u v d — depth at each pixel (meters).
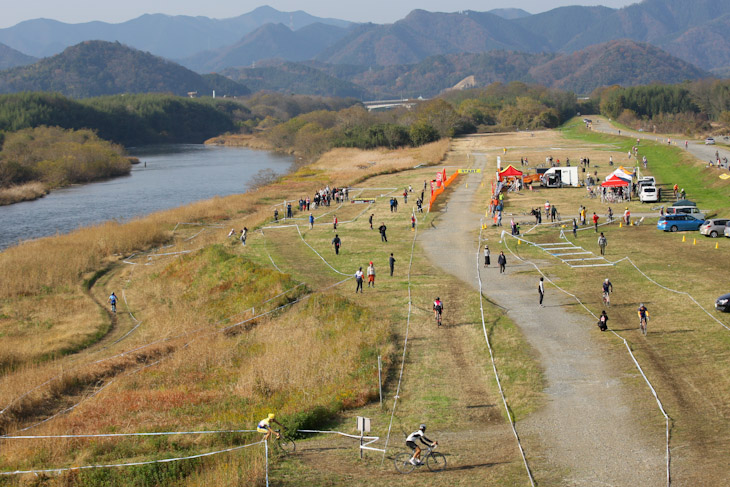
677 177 99.81
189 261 62.53
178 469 24.41
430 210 83.94
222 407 31.98
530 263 56.09
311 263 59.97
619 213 76.19
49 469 24.86
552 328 39.66
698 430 25.61
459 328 40.66
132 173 168.38
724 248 57.84
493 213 77.00
